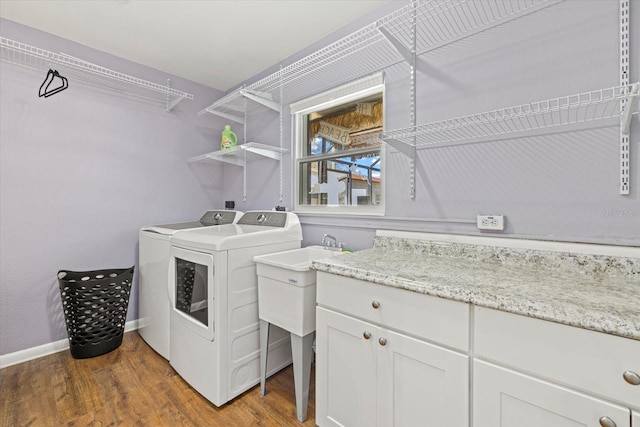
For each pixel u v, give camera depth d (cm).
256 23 200
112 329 219
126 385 178
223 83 298
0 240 197
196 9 186
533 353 80
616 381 69
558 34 123
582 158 118
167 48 233
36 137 210
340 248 196
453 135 151
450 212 154
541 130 127
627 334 66
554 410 77
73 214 227
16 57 200
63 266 222
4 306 199
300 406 149
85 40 221
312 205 228
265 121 267
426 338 101
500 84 138
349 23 200
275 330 190
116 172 248
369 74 189
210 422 149
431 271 118
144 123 263
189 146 293
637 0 107
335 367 129
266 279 166
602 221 114
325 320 133
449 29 154
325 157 220
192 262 178
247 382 175
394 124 177
